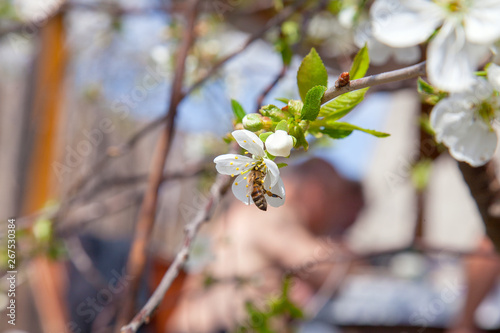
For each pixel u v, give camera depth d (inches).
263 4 22.0
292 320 16.9
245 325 14.7
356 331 21.5
